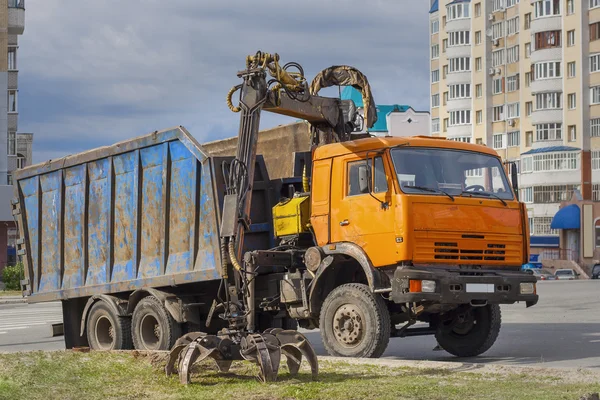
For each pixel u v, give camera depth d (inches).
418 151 503.2
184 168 554.6
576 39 3348.9
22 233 676.1
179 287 565.3
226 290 518.3
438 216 490.6
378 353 491.2
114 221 605.9
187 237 552.4
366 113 595.5
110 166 605.9
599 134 3297.2
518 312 906.7
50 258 658.2
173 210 562.9
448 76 4013.3
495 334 539.2
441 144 512.4
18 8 2546.8
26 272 675.4
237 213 522.9
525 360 511.5
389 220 488.7
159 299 552.1
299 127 603.5
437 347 562.9
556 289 1515.7
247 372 396.8
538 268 3083.2
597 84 3292.3
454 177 508.1
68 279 642.2
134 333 569.0
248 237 556.7
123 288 593.3
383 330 490.6
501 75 3764.8
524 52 3624.5
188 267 550.0
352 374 395.5
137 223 586.9
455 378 380.8
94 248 621.9
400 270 481.1
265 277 547.2
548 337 640.4
